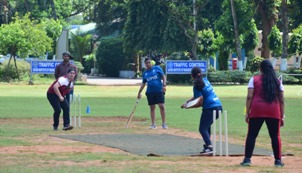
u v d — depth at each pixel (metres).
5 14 140.38
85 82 93.25
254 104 20.42
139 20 108.31
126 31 110.81
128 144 27.27
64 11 160.50
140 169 19.67
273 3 95.88
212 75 88.62
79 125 35.38
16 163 21.17
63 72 35.94
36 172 19.11
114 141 28.38
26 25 93.75
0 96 64.75
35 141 28.19
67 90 33.31
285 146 27.27
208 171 19.36
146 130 33.72
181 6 98.25
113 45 131.38
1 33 91.31
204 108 24.38
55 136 30.42
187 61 85.75
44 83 90.38
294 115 43.66
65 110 33.47
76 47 140.38
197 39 97.75
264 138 29.95
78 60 140.62
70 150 25.09
